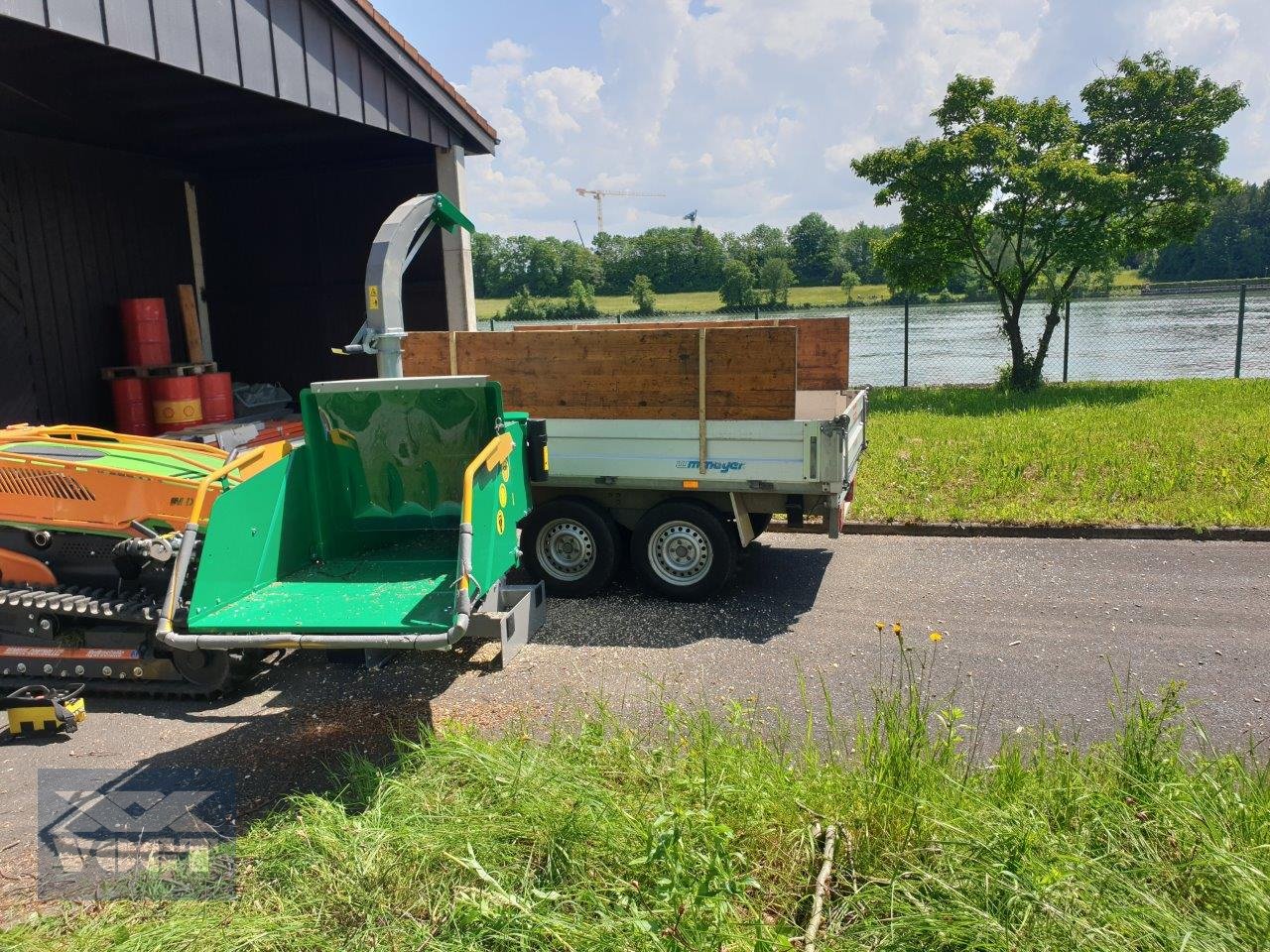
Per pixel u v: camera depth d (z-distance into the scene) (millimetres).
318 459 5289
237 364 13664
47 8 5770
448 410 5184
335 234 12852
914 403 16875
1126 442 11703
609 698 5324
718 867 2965
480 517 4629
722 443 6855
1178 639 5934
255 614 4445
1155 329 32812
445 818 3674
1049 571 7449
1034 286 19281
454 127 11273
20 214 10328
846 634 6281
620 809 3586
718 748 4074
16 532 5797
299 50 8305
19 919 3393
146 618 5277
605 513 7273
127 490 5512
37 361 10555
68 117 10047
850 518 9062
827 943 3000
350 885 3330
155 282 12367
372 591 4777
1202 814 3371
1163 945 2824
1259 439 11234
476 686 5582
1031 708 5043
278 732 5090
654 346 6891
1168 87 17141
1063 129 17891
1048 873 2975
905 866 3318
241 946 3084
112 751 4910
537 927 3004
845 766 4062
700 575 7043
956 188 17094
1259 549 7773
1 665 5742
